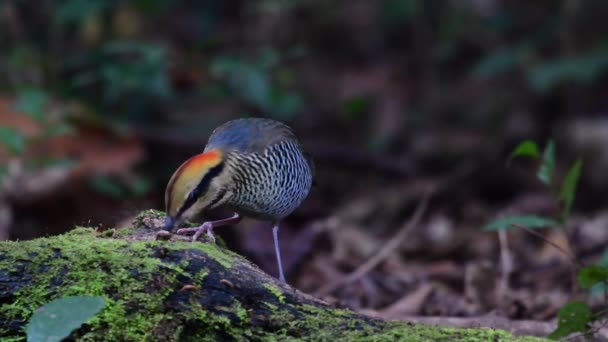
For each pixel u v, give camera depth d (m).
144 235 6.75
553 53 18.62
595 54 17.36
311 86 19.11
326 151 16.73
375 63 20.12
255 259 11.92
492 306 10.43
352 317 5.92
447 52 19.55
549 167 8.64
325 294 11.03
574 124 17.16
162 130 15.53
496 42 19.67
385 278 11.52
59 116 13.54
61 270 5.79
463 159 17.27
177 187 6.84
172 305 5.67
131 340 5.56
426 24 19.95
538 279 11.52
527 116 18.19
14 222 12.94
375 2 20.91
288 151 7.71
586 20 18.28
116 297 5.68
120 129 14.06
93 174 13.42
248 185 7.29
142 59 15.04
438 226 14.10
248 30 19.36
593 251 12.34
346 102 17.75
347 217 14.60
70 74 15.32
